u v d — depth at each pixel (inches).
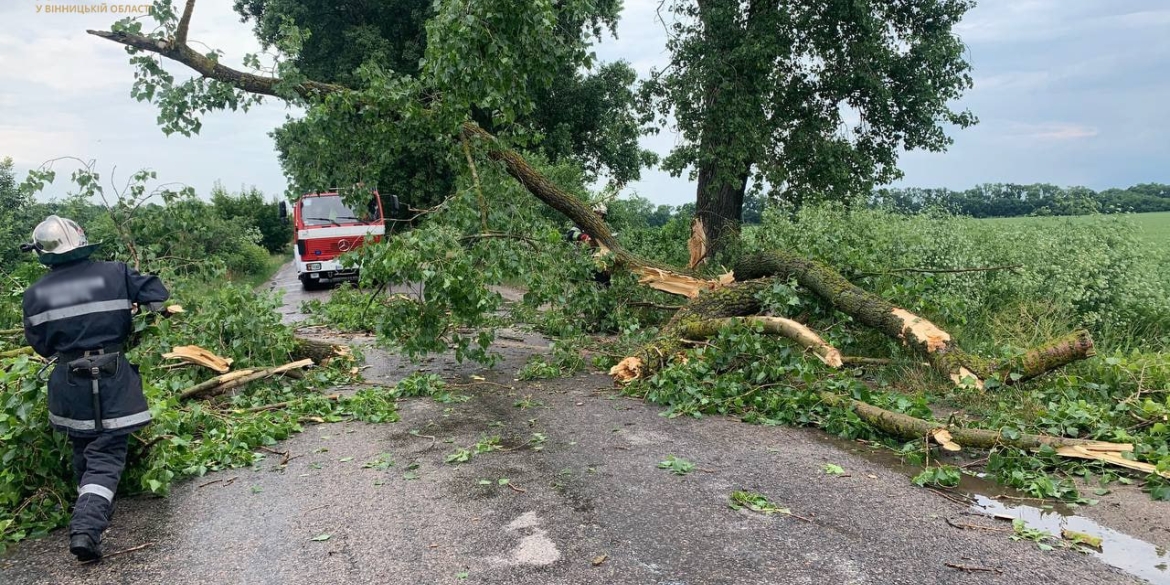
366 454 188.5
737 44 602.5
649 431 203.8
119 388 139.3
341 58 854.5
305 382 265.0
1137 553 125.3
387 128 350.0
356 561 125.6
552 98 1032.2
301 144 359.6
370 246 271.7
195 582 120.3
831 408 208.1
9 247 471.2
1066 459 170.1
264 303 273.6
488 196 333.4
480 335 286.7
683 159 644.7
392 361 327.6
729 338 246.4
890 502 149.3
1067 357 204.2
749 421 214.2
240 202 1371.8
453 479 166.2
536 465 174.7
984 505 148.9
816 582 114.7
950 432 179.6
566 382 276.2
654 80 667.4
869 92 637.3
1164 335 302.0
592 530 135.9
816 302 288.5
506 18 317.4
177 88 311.9
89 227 265.9
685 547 128.1
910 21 653.9
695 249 415.8
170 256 273.3
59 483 153.2
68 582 122.4
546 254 308.7
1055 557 123.3
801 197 650.2
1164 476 154.2
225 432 201.0
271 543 134.6
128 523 147.3
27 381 147.9
